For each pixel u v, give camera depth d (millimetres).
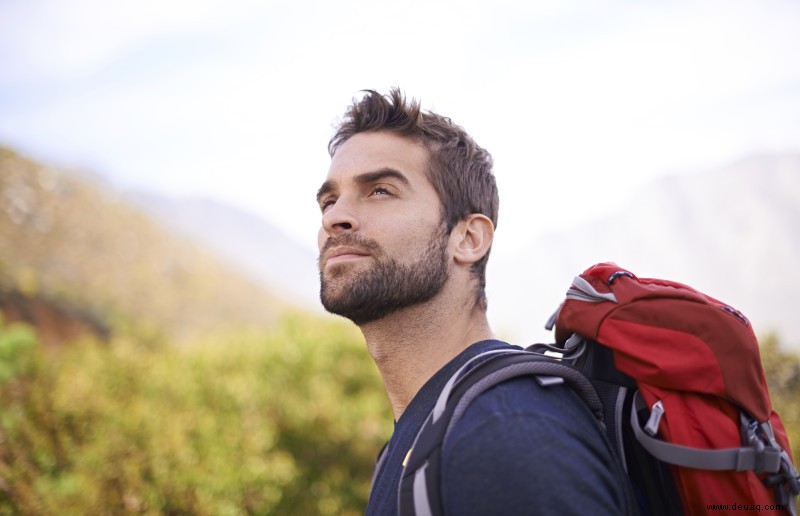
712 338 1106
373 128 1558
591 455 1058
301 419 5309
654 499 1166
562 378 1154
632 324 1161
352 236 1424
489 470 1011
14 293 5445
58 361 4969
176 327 6352
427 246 1445
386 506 1241
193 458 4637
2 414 4234
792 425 4496
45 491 4152
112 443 4461
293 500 4988
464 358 1371
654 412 1085
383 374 1494
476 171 1587
